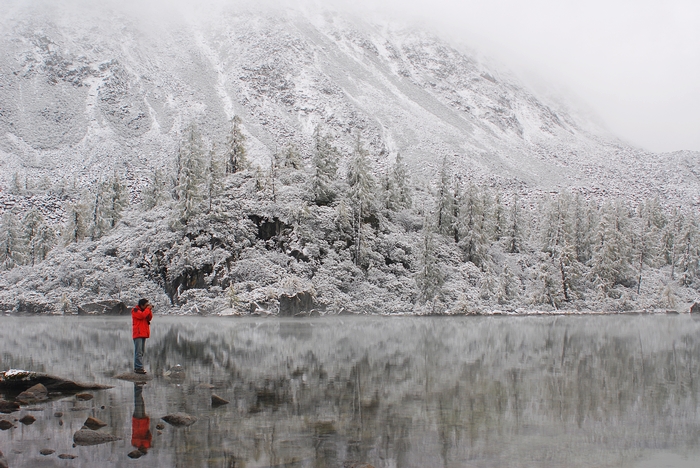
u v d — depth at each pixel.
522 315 51.94
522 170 199.38
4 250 69.88
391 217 63.03
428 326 34.38
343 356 18.27
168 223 53.78
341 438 7.94
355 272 51.84
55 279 53.22
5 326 33.19
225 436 8.01
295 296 44.53
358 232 53.59
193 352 19.36
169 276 49.25
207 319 40.34
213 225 51.41
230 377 13.65
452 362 16.88
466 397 11.15
